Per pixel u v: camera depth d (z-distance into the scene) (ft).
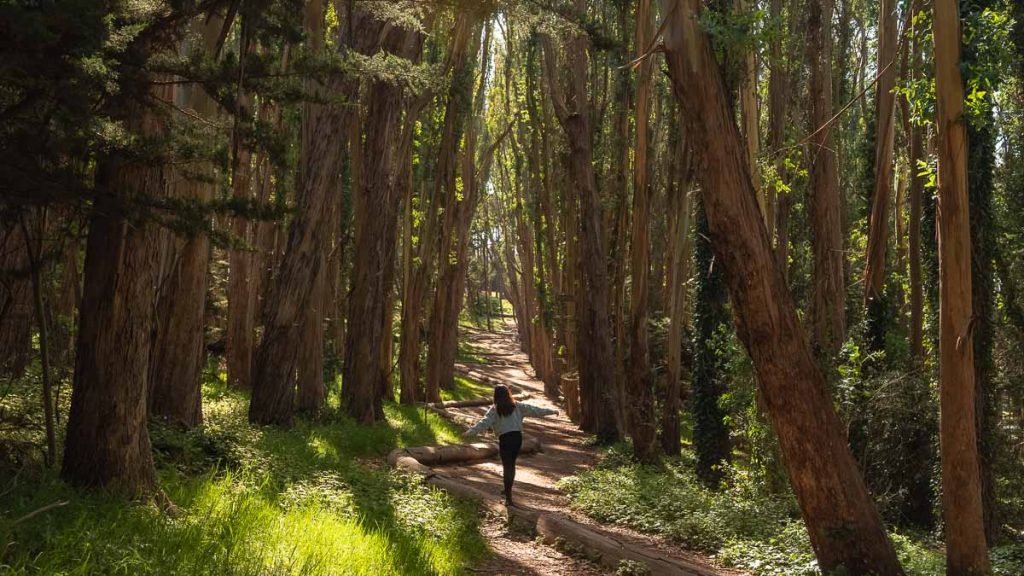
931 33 27.91
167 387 38.14
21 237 32.32
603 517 36.81
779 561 28.48
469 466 52.08
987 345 44.01
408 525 26.76
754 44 27.14
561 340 115.96
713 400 54.08
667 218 63.98
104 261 21.16
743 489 45.91
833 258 54.90
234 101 22.50
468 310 282.36
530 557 27.58
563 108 78.43
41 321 22.31
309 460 36.09
